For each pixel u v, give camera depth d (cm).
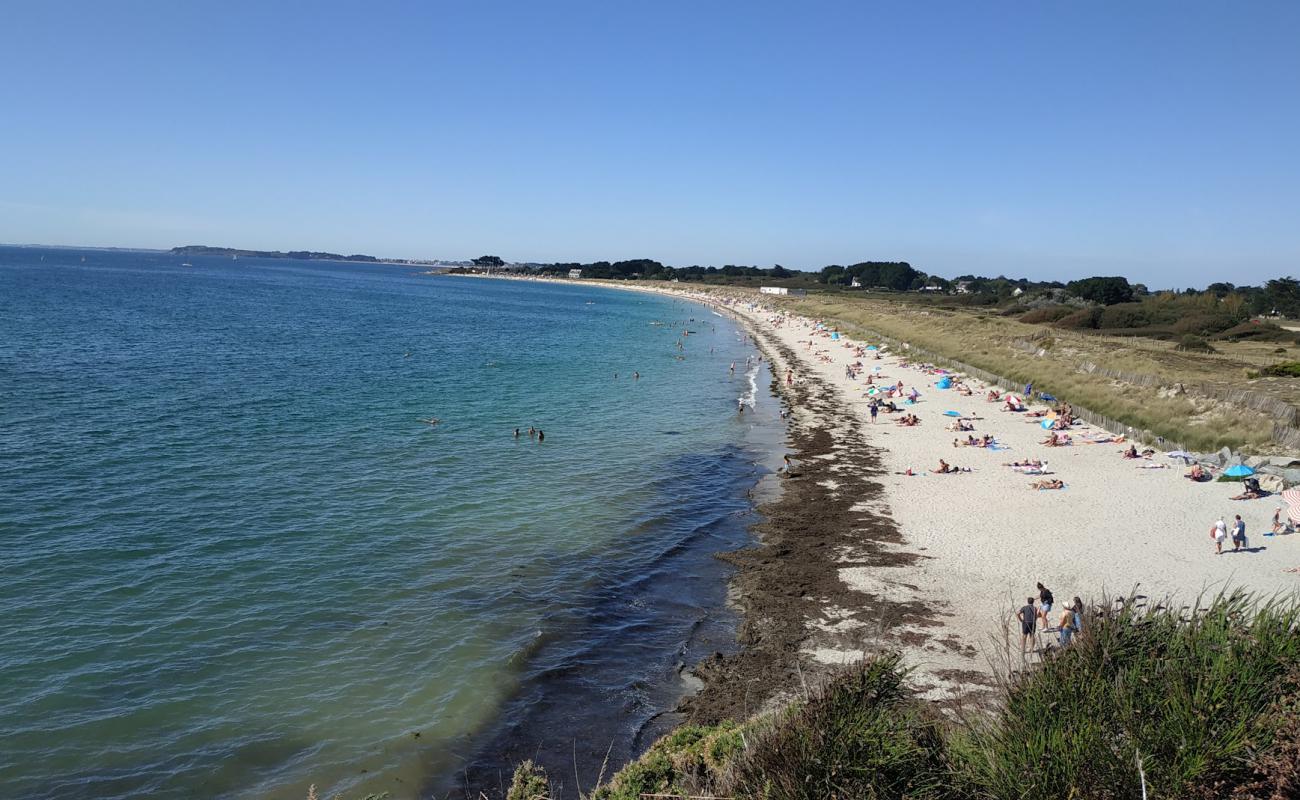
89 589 2353
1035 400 5812
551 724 1820
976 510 3294
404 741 1734
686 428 5081
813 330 13075
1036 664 959
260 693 1886
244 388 5697
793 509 3369
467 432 4694
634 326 13925
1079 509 3272
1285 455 3738
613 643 2205
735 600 2488
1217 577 2533
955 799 852
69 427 4200
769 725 988
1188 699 821
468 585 2544
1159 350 7644
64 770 1589
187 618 2220
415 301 18162
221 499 3212
